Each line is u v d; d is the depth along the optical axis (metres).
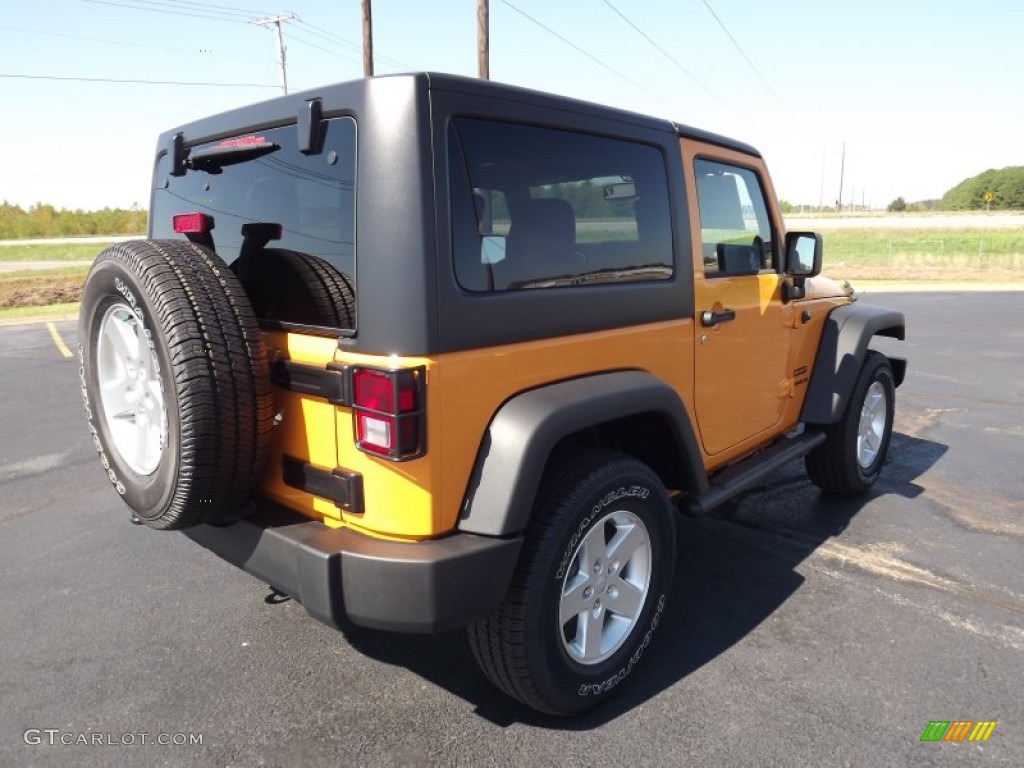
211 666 3.07
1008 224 64.12
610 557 2.71
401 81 2.16
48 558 4.14
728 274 3.52
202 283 2.33
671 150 3.14
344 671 3.03
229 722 2.71
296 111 2.44
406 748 2.56
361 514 2.29
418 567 2.18
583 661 2.66
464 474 2.31
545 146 2.56
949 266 29.81
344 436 2.29
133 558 4.14
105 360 2.71
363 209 2.18
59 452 6.22
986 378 8.59
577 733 2.62
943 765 2.43
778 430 4.12
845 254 36.22
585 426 2.48
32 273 39.62
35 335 14.27
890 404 5.02
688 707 2.75
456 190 2.25
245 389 2.31
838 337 4.41
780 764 2.45
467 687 2.92
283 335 2.47
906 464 5.54
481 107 2.33
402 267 2.14
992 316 14.36
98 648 3.21
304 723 2.70
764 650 3.12
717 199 3.47
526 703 2.61
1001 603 3.48
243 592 3.72
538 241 2.53
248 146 2.62
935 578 3.74
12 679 2.99
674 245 3.14
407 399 2.13
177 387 2.22
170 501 2.35
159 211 3.27
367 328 2.19
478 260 2.31
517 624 2.41
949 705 2.73
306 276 2.42
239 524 2.52
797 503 4.78
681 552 4.08
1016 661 3.01
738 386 3.61
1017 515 4.54
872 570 3.83
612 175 2.84
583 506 2.50
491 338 2.34
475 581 2.26
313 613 2.29
